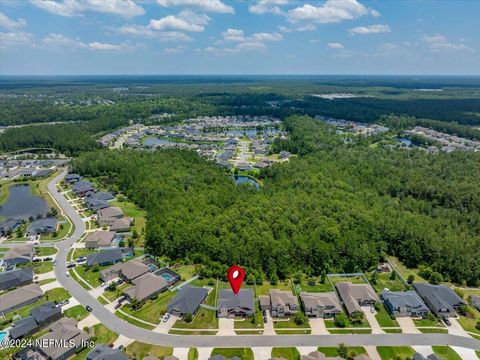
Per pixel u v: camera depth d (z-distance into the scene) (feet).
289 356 336.90
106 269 466.70
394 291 433.07
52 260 503.20
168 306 394.73
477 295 439.22
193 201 636.48
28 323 365.20
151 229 537.24
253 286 445.37
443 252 486.79
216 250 491.31
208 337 360.07
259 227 529.86
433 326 381.60
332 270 476.54
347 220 551.59
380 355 340.39
